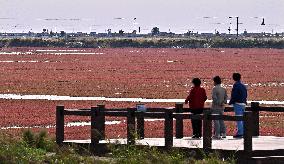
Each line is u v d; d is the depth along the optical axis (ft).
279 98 376.89
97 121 184.03
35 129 255.91
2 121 280.92
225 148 170.30
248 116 165.68
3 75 565.94
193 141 185.78
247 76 563.48
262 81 508.94
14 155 158.30
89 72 612.70
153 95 394.52
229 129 249.75
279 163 167.02
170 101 361.71
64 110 187.52
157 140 189.57
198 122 193.47
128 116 179.52
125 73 602.03
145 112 177.47
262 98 375.86
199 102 192.65
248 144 165.78
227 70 649.61
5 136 173.06
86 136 235.61
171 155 160.56
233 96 192.03
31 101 360.48
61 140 187.11
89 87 447.83
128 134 176.24
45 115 301.63
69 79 521.65
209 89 434.30
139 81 506.07
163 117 175.11
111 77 548.72
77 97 382.42
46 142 180.14
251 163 164.76
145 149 160.25
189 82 497.46
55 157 161.58
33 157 160.76
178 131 196.13
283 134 236.43
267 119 287.07
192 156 169.78
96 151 180.65
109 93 406.21
